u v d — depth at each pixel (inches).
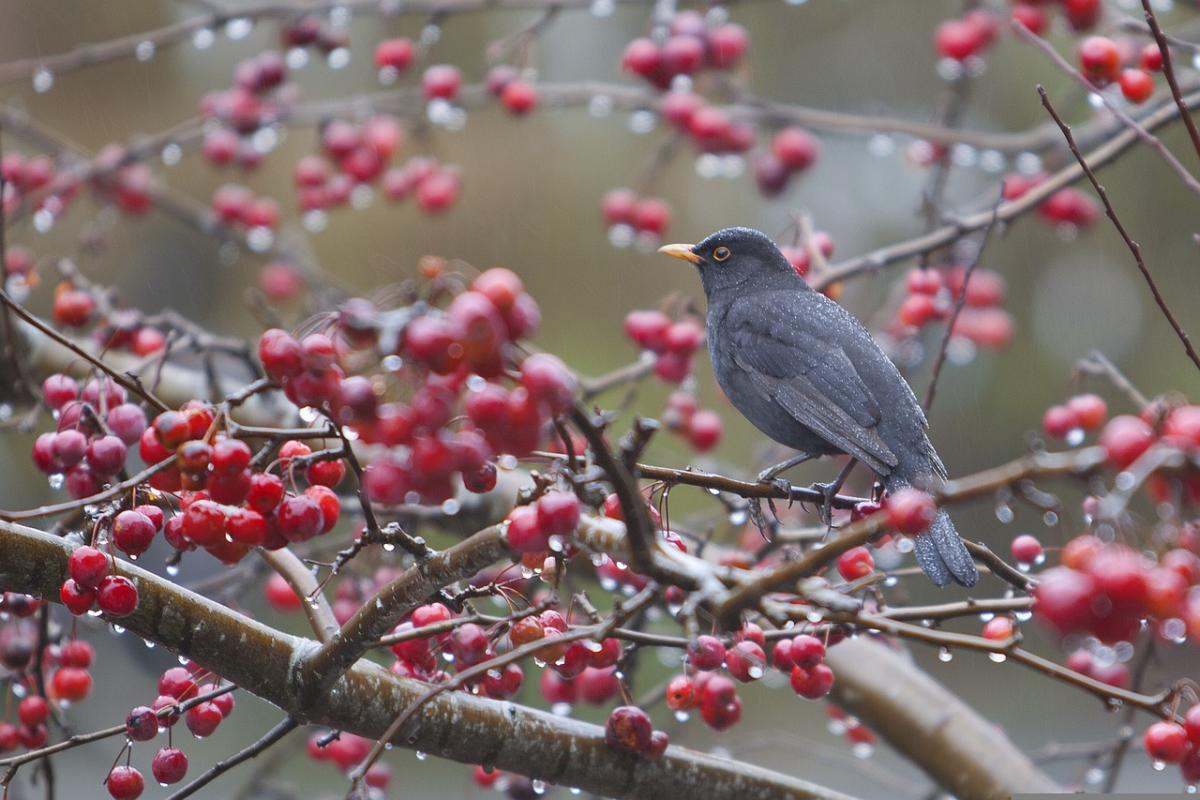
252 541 215.6
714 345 425.1
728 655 257.1
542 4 491.5
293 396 199.3
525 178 709.3
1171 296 656.4
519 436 191.3
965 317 503.5
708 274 437.1
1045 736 640.4
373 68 704.4
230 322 672.4
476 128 709.9
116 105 701.9
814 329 405.4
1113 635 186.7
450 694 264.4
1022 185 484.1
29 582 244.4
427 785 599.2
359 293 526.6
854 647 386.9
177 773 248.8
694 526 485.4
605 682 315.9
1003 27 513.3
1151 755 236.7
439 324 183.3
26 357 432.5
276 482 216.8
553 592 236.7
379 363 200.2
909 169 569.9
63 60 465.7
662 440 649.6
